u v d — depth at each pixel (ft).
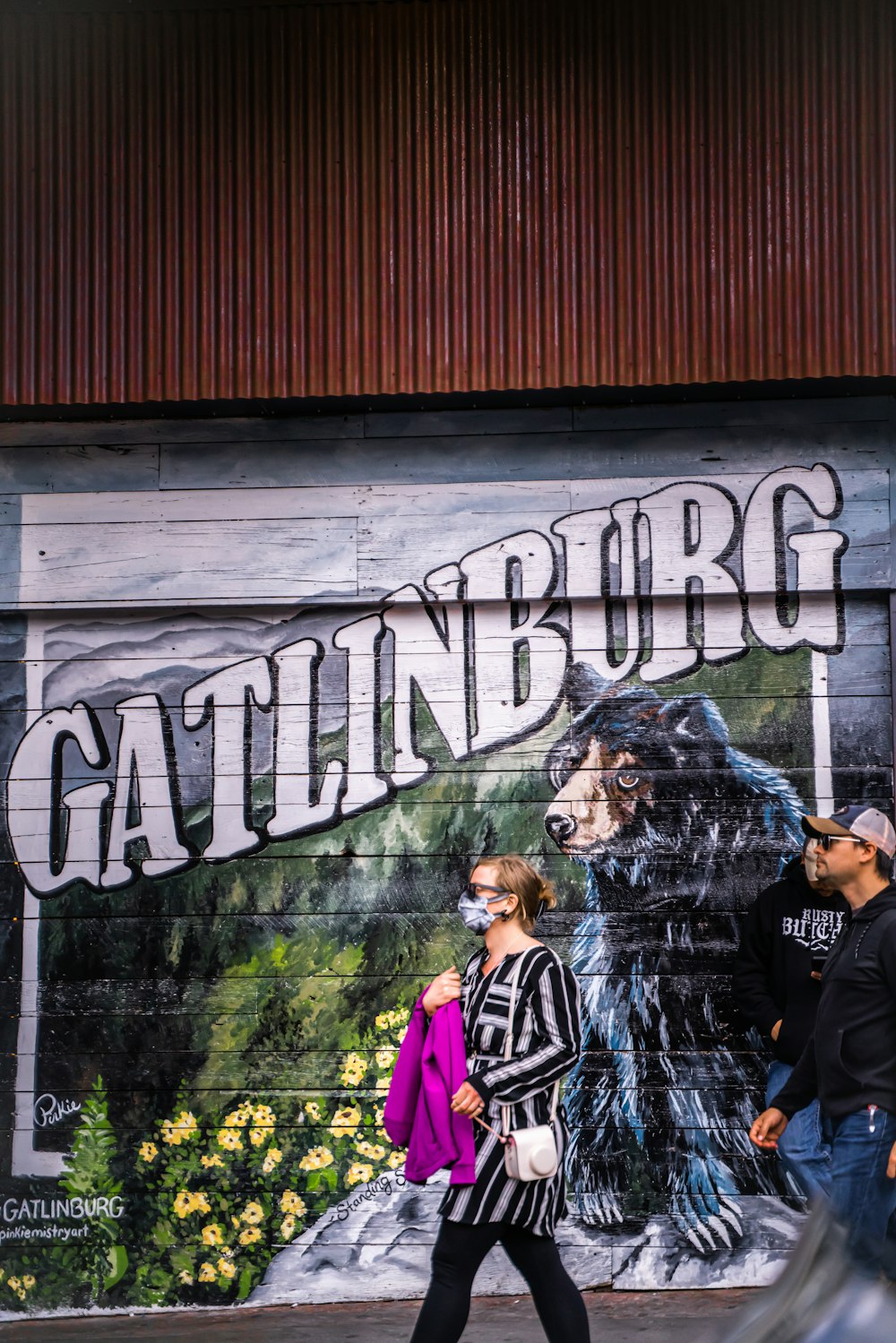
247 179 19.11
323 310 18.84
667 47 18.95
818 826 13.47
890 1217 12.85
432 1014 12.88
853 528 18.28
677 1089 17.69
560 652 18.56
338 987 18.20
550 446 18.72
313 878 18.40
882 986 12.76
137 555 18.86
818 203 18.54
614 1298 17.02
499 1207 12.14
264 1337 16.15
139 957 18.35
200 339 18.88
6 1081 18.20
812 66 18.76
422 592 18.57
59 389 18.81
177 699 18.79
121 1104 18.11
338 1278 17.67
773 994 16.71
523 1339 15.51
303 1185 17.87
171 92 19.29
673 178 18.74
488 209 18.86
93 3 19.43
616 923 18.06
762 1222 17.42
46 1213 17.94
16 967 18.39
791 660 18.34
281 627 18.84
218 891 18.44
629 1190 17.54
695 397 18.63
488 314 18.69
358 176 19.04
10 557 18.93
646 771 18.31
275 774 18.60
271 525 18.83
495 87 19.04
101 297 18.99
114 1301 17.72
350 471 18.85
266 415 19.03
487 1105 12.37
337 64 19.21
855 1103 12.70
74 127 19.29
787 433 18.52
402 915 18.29
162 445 19.04
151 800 18.63
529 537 18.58
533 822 18.31
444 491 18.75
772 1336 13.14
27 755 18.79
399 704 18.61
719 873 18.07
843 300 18.31
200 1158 17.97
